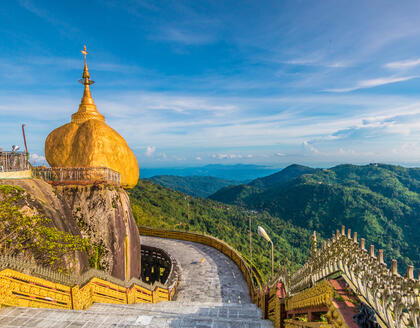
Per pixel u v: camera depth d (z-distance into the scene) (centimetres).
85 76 2861
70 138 2583
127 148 2700
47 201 1775
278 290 1079
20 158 1852
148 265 3366
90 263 1958
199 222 13588
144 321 877
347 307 536
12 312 889
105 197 2141
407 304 419
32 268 1048
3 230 1286
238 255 2900
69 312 904
